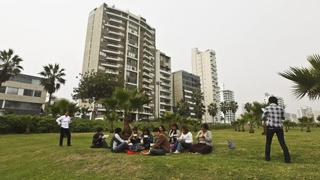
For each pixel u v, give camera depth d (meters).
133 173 7.14
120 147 10.63
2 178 8.30
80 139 19.25
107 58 82.81
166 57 114.50
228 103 123.31
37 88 63.56
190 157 8.72
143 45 95.81
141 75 91.31
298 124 66.19
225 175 6.37
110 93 51.31
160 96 104.50
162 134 10.41
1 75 41.97
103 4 86.88
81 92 52.19
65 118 13.74
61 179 7.30
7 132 26.25
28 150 13.37
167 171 6.99
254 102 33.75
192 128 38.66
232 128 67.62
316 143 13.61
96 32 85.25
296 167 6.89
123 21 89.62
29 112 61.44
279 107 8.16
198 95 106.56
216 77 151.00
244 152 10.59
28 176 8.06
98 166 8.27
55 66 50.78
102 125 34.88
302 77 8.76
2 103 58.81
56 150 11.80
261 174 6.27
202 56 152.50
